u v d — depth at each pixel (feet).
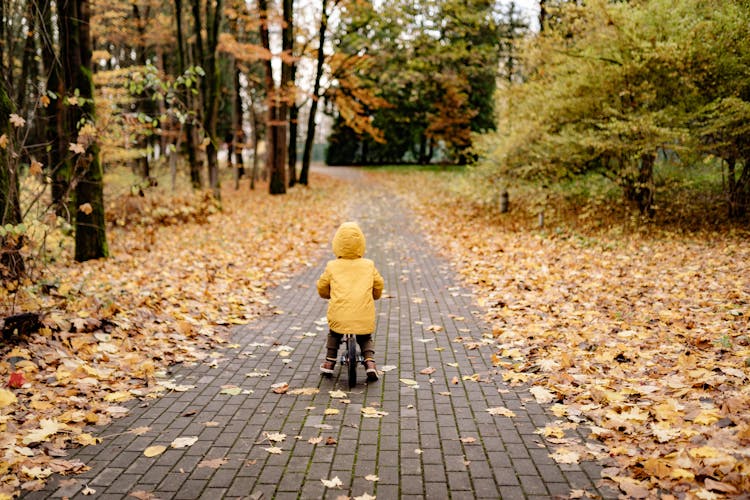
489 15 83.10
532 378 16.88
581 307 24.64
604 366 17.28
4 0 28.63
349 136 205.46
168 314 24.25
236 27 86.84
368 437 13.33
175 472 11.75
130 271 33.55
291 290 31.37
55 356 17.92
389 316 25.17
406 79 99.91
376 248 45.21
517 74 58.59
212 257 39.52
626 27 41.47
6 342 17.97
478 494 10.75
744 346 17.79
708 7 39.47
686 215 47.39
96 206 36.40
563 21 46.85
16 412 14.19
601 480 10.95
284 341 21.81
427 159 184.65
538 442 12.82
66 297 23.13
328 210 70.85
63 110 36.22
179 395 16.22
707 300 23.85
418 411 14.82
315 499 10.68
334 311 16.80
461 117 134.51
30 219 24.62
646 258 34.42
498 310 25.23
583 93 45.57
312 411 14.96
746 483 9.80
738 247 34.78
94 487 11.14
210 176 66.59
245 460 12.25
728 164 43.78
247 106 109.91
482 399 15.53
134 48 95.40
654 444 11.96
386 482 11.27
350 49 97.60
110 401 15.52
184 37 86.63
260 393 16.37
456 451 12.52
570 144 45.55
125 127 28.19
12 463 11.62
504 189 55.21
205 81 70.95
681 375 15.67
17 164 22.70
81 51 33.50
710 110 40.19
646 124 39.11
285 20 80.28
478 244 44.16
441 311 25.86
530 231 49.29
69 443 13.01
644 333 19.98
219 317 25.02
